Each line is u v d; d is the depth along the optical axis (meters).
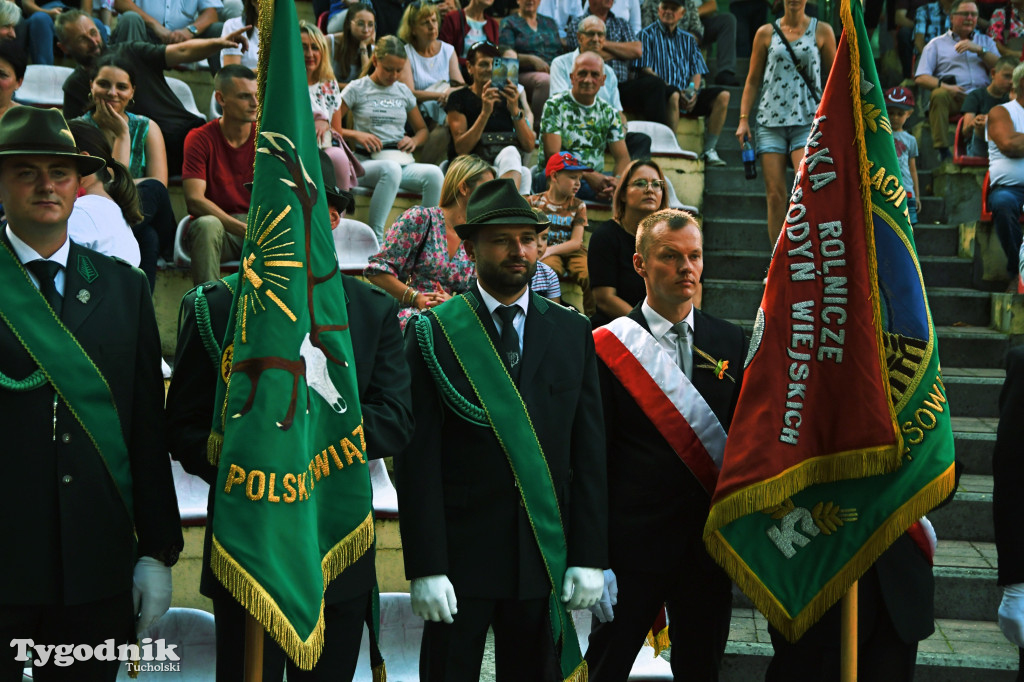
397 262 4.14
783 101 5.67
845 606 2.61
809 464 2.62
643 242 2.98
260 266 2.20
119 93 4.85
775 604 2.66
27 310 2.29
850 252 2.61
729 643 3.45
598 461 2.69
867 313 2.58
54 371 2.28
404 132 6.32
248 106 4.87
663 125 7.10
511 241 2.65
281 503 2.14
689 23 8.12
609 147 6.43
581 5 8.05
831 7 6.66
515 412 2.61
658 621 3.22
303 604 2.14
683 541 2.84
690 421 2.84
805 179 2.67
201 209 4.82
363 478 2.33
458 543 2.61
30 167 2.28
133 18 6.58
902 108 6.42
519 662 2.68
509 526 2.60
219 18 7.46
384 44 6.08
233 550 2.10
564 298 5.47
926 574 2.76
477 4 7.57
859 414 2.57
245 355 2.18
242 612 2.38
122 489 2.36
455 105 6.27
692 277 2.89
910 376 2.62
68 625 2.32
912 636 2.68
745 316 5.71
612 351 2.92
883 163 2.64
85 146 3.62
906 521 2.58
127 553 2.37
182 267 4.84
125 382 2.39
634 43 7.32
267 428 2.14
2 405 2.26
